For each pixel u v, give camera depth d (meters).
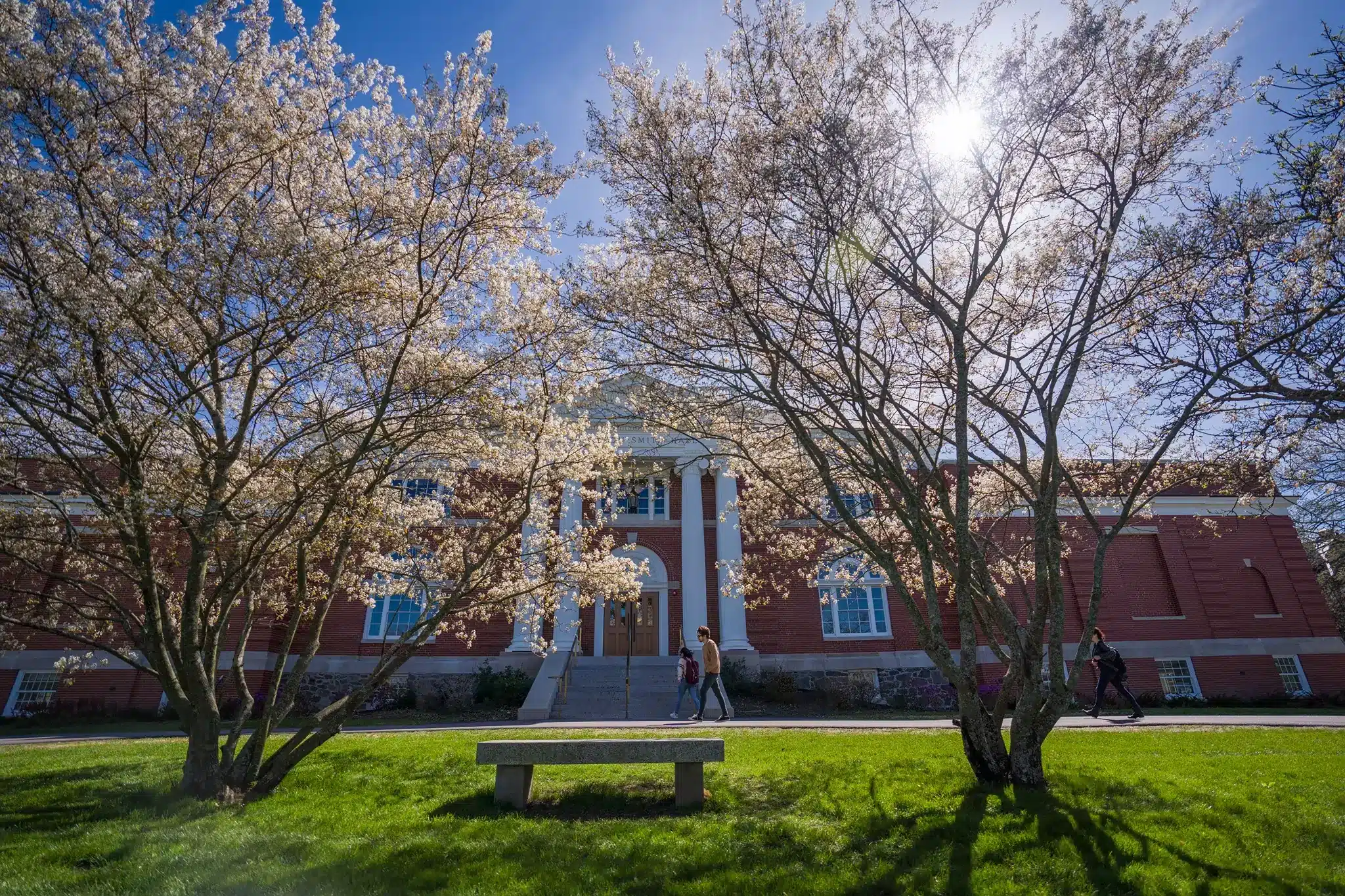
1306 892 5.05
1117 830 6.26
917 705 22.05
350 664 21.91
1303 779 7.92
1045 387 8.55
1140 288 8.48
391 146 8.63
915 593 17.06
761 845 6.13
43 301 6.48
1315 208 7.38
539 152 8.06
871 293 9.41
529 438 9.70
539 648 12.34
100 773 9.05
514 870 5.55
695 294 8.73
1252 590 24.88
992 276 9.52
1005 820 6.52
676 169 8.00
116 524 7.57
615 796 7.82
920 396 10.48
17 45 6.88
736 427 10.94
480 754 7.41
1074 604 24.36
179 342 8.06
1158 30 7.73
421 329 8.81
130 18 7.90
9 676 20.94
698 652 22.61
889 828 6.50
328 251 7.41
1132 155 8.23
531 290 9.42
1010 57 7.64
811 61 8.00
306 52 8.42
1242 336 7.61
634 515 25.17
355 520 8.48
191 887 5.24
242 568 8.04
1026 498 9.57
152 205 7.55
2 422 7.31
